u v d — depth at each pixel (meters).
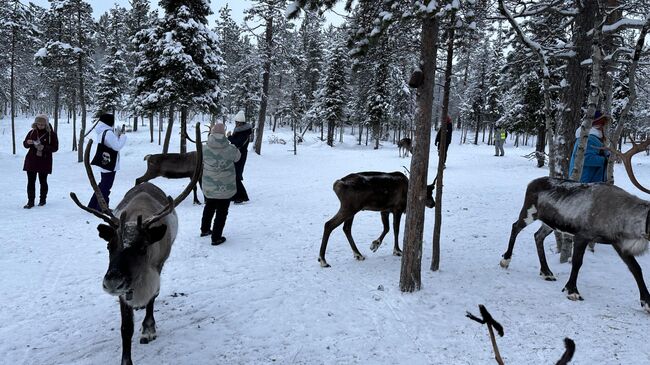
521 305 4.93
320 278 5.86
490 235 8.09
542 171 17.56
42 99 68.62
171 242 4.44
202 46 21.16
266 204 11.13
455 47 5.88
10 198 10.85
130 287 3.21
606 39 8.00
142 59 22.30
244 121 11.13
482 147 36.59
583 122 6.19
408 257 5.26
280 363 3.77
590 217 5.10
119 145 9.22
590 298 5.13
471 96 53.50
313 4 5.58
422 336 4.23
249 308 4.87
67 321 4.46
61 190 12.34
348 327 4.43
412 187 5.20
